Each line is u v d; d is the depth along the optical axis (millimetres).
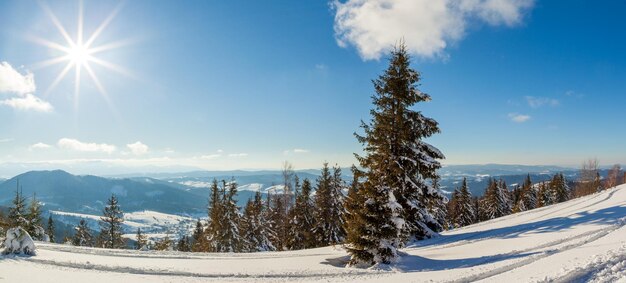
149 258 18391
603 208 27812
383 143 20688
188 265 16391
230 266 16391
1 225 23750
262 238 49781
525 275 10695
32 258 16656
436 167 22469
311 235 42094
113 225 54375
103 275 13844
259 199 55719
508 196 87688
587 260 10852
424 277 12820
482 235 24203
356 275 14633
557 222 24234
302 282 13328
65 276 13359
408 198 22594
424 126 22078
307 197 46312
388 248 17031
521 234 21672
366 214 17469
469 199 69188
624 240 13438
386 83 21594
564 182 82750
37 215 42031
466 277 11945
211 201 49750
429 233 25781
